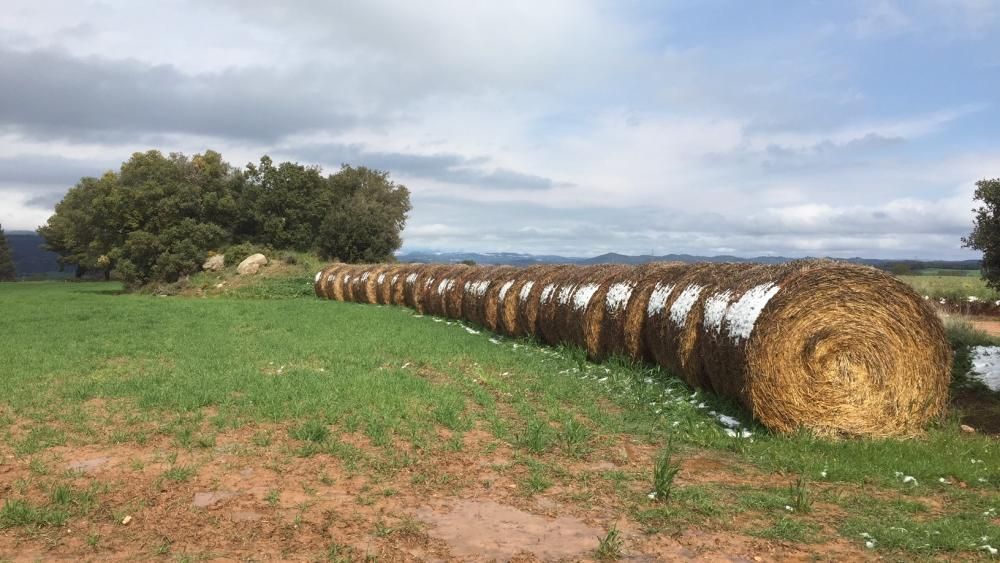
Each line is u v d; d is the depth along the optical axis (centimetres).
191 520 527
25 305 2775
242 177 5103
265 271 4103
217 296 3709
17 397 947
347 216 4741
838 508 569
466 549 479
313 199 5009
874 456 711
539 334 1603
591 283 1359
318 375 1088
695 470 683
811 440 776
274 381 1026
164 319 2119
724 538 501
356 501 574
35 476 629
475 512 552
